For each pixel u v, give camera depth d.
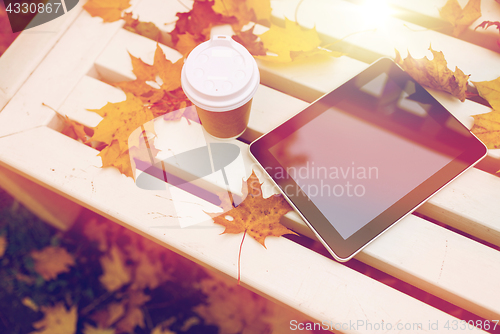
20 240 1.32
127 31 1.06
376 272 1.13
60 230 1.33
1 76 1.02
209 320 1.30
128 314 1.30
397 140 0.98
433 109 0.99
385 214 0.95
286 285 0.95
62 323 1.29
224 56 0.89
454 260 0.95
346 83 1.00
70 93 1.02
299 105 1.02
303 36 1.02
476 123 1.00
